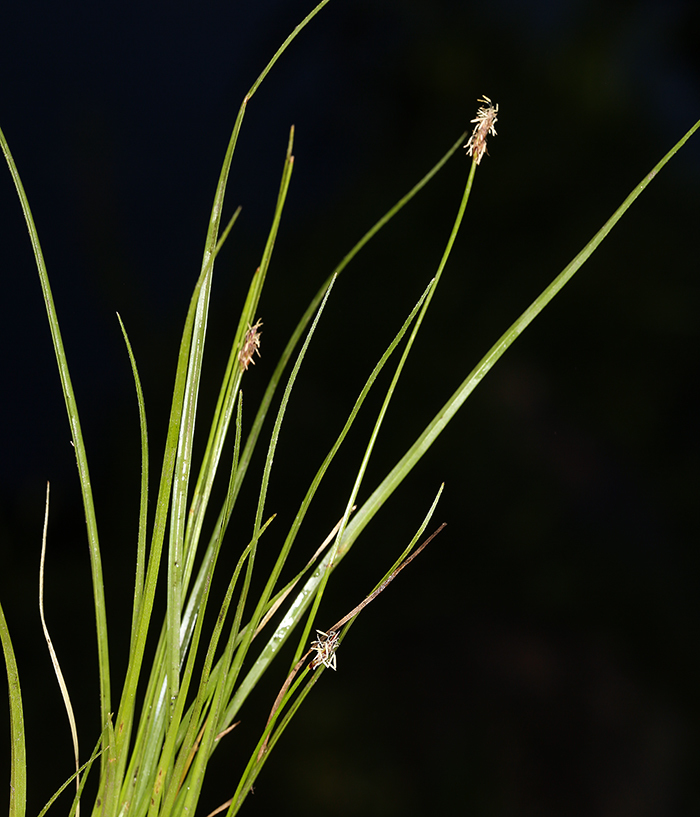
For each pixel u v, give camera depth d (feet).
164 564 3.96
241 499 8.61
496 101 12.30
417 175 11.85
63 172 10.54
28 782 6.33
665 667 7.67
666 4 12.71
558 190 11.41
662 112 12.33
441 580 8.34
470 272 10.94
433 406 9.64
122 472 9.07
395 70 12.77
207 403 9.67
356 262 11.01
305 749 6.80
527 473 9.18
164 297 10.59
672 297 10.45
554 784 6.82
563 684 7.52
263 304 10.59
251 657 7.18
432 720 7.20
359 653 7.63
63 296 10.06
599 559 8.49
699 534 8.75
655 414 9.80
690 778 6.85
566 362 10.21
